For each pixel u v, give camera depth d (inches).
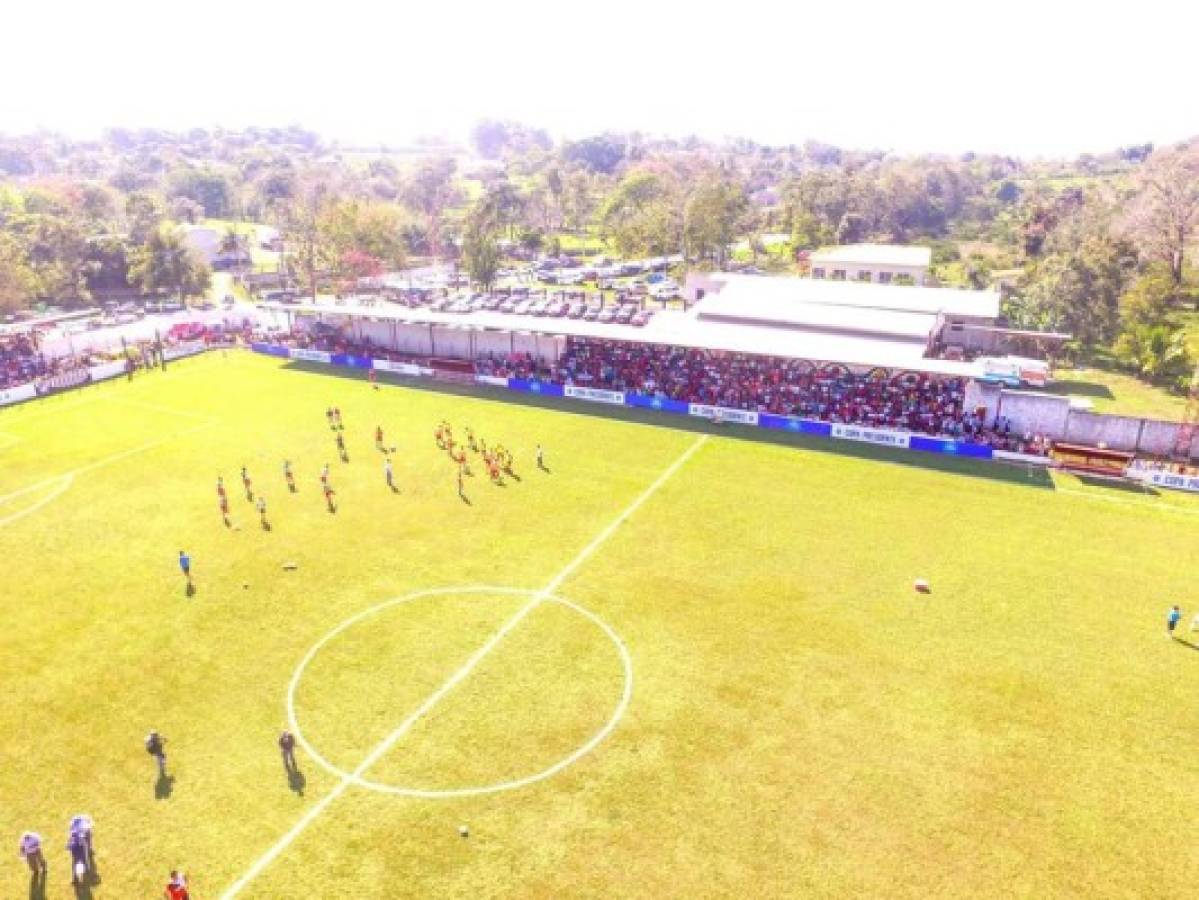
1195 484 2161.7
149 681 1419.8
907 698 1363.2
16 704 1364.4
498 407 2864.2
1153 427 2378.2
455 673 1433.3
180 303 5004.9
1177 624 1563.7
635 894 1013.2
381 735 1286.9
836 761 1227.9
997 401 2524.6
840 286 3858.3
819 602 1643.7
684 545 1871.3
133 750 1261.1
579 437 2559.1
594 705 1352.1
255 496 2143.2
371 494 2148.1
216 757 1245.1
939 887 1019.9
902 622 1576.0
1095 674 1424.7
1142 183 5516.7
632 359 3169.3
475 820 1128.8
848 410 2655.0
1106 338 3612.2
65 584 1727.4
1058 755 1237.7
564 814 1136.2
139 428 2672.2
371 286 5487.2
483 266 5123.0
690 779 1195.3
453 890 1021.2
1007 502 2092.8
